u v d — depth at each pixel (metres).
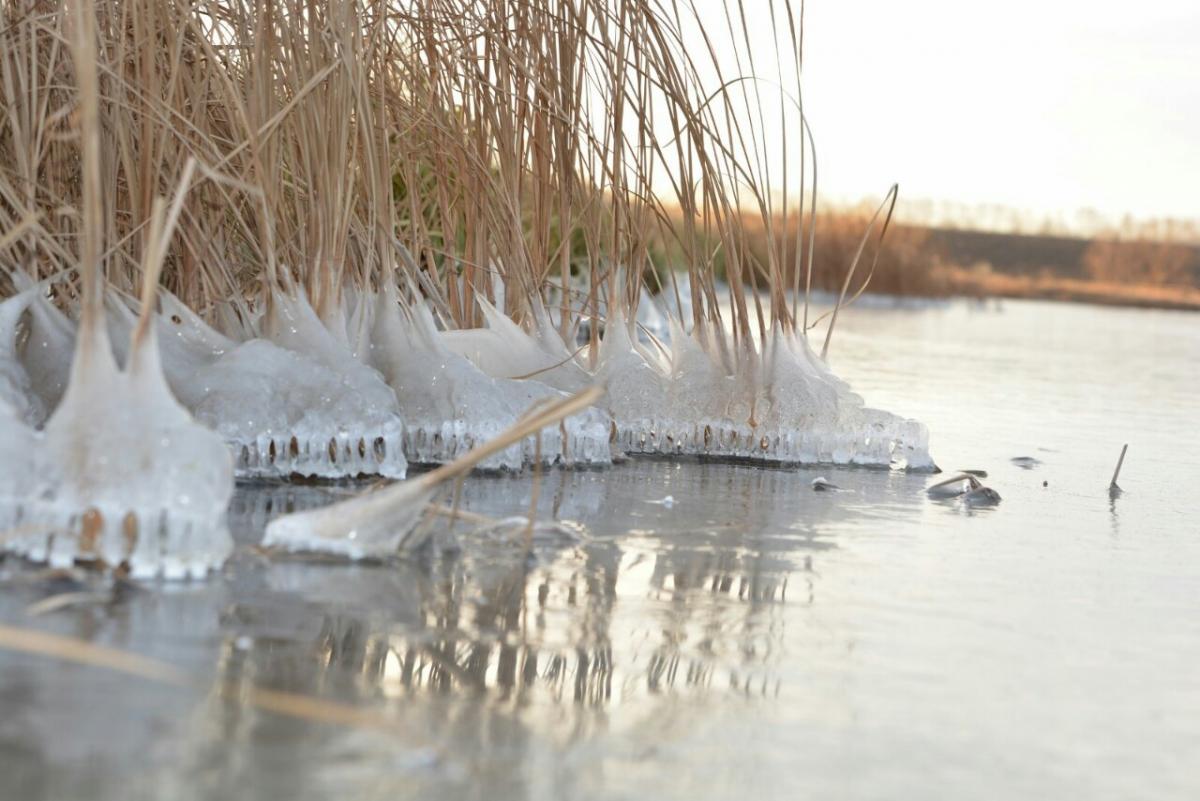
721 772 1.36
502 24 3.75
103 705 1.43
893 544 2.52
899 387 5.76
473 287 3.79
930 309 16.09
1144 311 18.39
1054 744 1.50
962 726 1.54
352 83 3.12
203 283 3.25
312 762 1.32
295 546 2.15
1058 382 6.46
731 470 3.39
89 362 2.09
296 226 3.42
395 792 1.26
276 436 2.78
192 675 1.55
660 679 1.64
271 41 3.14
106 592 1.87
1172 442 4.42
